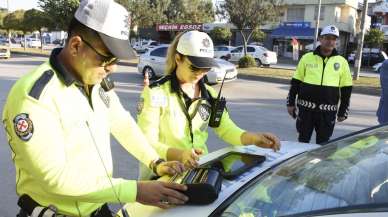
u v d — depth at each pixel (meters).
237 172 2.05
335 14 41.25
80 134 1.53
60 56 1.51
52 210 1.57
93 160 1.57
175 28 38.91
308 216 1.41
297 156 2.11
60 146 1.45
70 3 29.02
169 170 1.97
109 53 1.47
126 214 1.85
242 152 2.44
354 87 14.28
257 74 17.92
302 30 41.78
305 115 4.70
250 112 9.09
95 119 1.61
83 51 1.47
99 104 1.66
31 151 1.40
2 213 3.72
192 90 2.50
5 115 1.47
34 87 1.42
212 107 2.55
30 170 1.44
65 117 1.48
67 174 1.46
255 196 1.71
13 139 1.43
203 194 1.73
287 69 23.62
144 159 1.99
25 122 1.39
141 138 1.97
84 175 1.52
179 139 2.41
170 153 2.21
